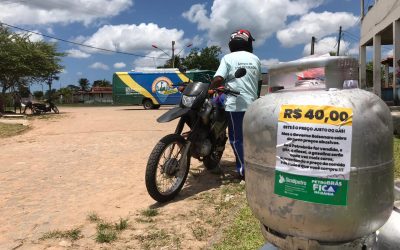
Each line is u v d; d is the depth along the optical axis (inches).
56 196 193.8
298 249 72.2
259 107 74.5
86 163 275.7
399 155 243.6
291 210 69.5
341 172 65.7
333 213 66.8
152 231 143.1
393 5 575.8
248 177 77.0
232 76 192.7
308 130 67.5
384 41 776.3
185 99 186.9
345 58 74.7
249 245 125.0
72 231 144.9
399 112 392.2
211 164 217.5
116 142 374.6
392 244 76.5
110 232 142.6
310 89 74.3
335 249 70.2
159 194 170.2
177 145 182.5
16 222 158.2
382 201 69.6
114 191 199.3
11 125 610.2
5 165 279.0
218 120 196.7
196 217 155.9
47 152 333.4
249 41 199.2
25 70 949.2
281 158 69.9
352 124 65.5
